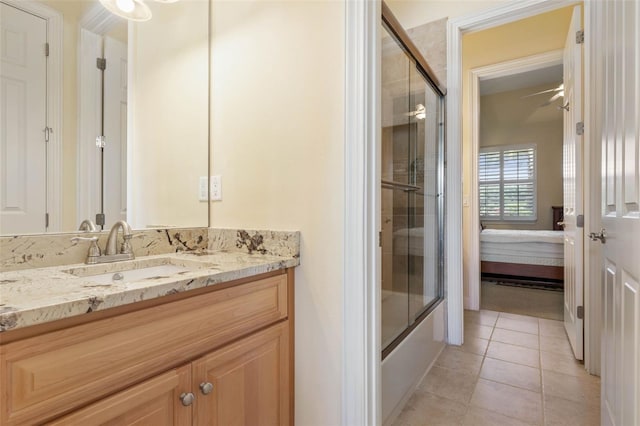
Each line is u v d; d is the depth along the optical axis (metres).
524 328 2.74
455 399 1.73
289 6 1.28
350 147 1.13
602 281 1.39
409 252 1.99
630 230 0.99
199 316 0.91
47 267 1.05
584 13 1.99
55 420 0.64
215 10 1.49
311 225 1.22
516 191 6.02
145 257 1.27
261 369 1.10
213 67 1.49
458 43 2.43
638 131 0.91
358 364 1.12
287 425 1.22
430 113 2.31
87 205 1.19
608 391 1.29
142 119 1.38
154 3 1.42
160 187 1.41
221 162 1.47
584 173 2.06
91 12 1.22
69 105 1.15
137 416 0.77
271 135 1.32
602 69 1.37
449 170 2.45
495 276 4.49
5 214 0.99
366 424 1.12
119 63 1.31
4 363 0.58
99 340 0.71
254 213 1.37
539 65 3.09
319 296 1.20
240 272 1.01
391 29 1.63
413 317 2.00
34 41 1.07
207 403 0.92
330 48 1.18
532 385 1.86
